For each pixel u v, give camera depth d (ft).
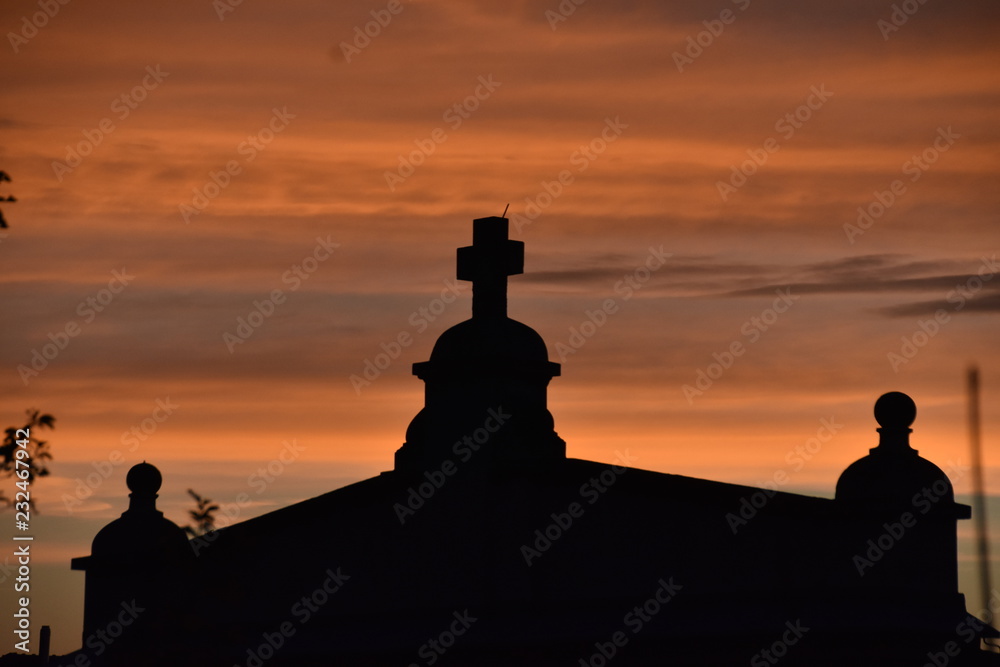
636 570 213.46
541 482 222.28
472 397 230.48
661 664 207.41
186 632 258.37
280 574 251.19
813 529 204.33
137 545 269.64
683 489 211.41
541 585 219.20
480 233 240.12
